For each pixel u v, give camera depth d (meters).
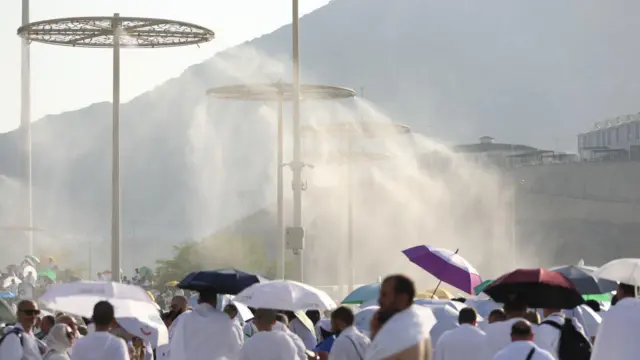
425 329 19.94
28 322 29.19
